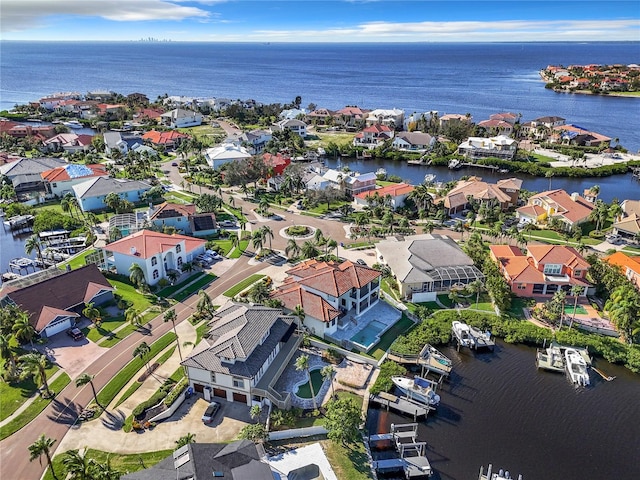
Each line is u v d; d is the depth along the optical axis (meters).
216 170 163.75
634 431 59.47
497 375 69.12
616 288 82.81
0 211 130.88
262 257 102.12
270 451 54.16
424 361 69.62
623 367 70.75
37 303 76.06
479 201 130.00
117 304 82.94
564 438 58.28
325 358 70.38
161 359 68.62
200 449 49.62
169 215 115.19
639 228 108.75
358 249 106.62
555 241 110.81
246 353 60.81
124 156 179.50
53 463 51.16
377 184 156.12
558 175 168.25
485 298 86.81
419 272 86.31
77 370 66.06
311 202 135.62
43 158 159.12
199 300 79.56
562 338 74.12
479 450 56.44
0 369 65.88
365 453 54.41
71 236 112.44
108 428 56.38
